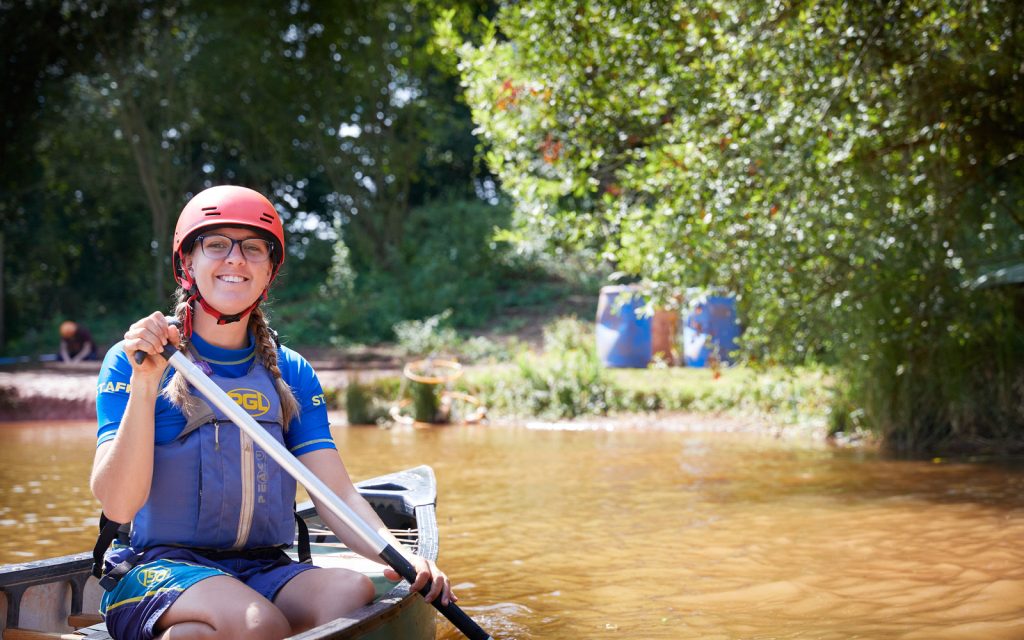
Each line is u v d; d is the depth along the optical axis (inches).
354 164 952.3
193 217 100.7
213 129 1005.8
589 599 157.5
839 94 268.5
